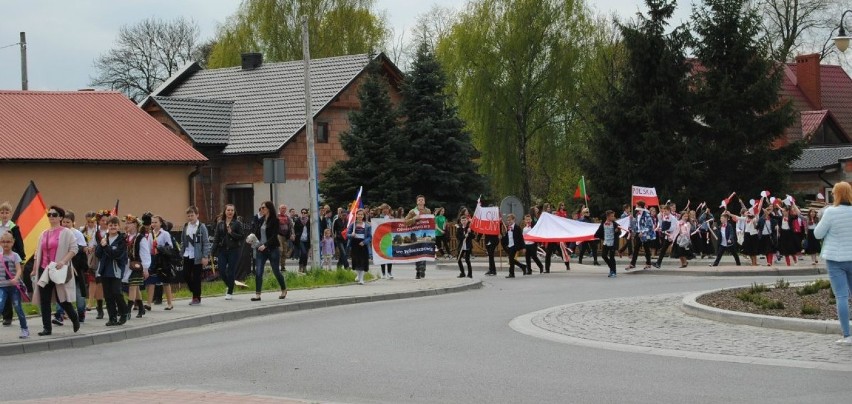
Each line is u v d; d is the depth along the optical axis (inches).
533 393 422.9
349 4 2488.9
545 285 1045.8
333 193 1718.8
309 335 643.5
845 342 536.7
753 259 1217.4
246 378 478.3
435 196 1753.2
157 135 1624.0
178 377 489.1
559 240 1226.0
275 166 1065.5
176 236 1095.6
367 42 2490.2
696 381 445.4
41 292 658.2
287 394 434.0
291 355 550.3
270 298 880.9
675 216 1214.3
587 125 2113.7
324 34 2464.3
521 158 2178.9
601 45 2143.2
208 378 482.3
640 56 1758.1
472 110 2140.7
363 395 426.3
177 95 2134.6
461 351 553.6
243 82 2081.7
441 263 1480.1
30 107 1572.3
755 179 1720.0
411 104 1756.9
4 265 641.6
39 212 787.4
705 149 1720.0
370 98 1729.8
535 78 2145.7
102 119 1615.4
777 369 473.1
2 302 660.1
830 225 541.6
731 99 1718.8
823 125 2393.0
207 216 1910.7
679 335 596.4
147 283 793.6
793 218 1199.6
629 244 1485.0
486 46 2148.1
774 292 746.2
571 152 1993.1
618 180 1745.8
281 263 1171.9
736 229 1294.3
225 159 1926.7
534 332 633.0
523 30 2117.4
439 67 1777.8
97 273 707.4
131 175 1539.1
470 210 1771.7
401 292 938.7
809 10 2463.1
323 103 1923.0
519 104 2148.1
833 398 399.2
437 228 1556.3
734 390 421.7
